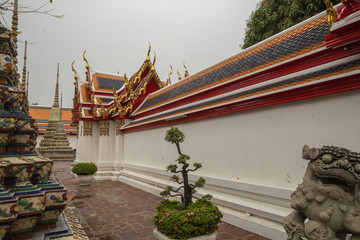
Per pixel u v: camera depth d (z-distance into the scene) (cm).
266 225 577
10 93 497
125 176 1495
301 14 1367
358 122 462
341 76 469
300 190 282
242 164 705
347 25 386
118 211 838
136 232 641
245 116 709
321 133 520
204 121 872
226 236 587
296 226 285
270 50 767
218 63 1012
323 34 600
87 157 1769
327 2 423
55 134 3170
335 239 254
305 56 598
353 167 247
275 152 614
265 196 624
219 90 894
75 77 2100
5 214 364
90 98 1894
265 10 1581
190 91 1063
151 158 1228
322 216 255
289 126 587
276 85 627
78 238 471
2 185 387
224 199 720
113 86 2030
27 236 425
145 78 1633
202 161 866
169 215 486
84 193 1147
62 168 2242
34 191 430
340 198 256
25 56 772
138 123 1337
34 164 452
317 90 522
